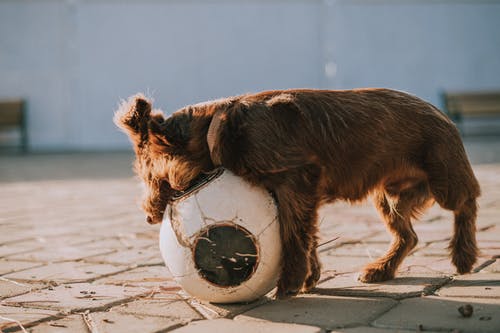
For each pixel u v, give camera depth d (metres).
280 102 1.75
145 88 8.12
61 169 5.93
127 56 8.09
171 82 8.12
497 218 2.91
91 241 2.72
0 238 2.81
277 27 8.06
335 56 8.07
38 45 8.07
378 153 1.90
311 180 1.78
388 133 1.91
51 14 8.04
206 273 1.74
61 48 8.08
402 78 8.10
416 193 2.06
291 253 1.77
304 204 1.77
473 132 8.38
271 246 1.75
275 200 1.77
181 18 8.05
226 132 1.74
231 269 1.74
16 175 5.54
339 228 2.83
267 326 1.66
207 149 1.78
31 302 1.91
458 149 1.98
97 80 8.12
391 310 1.75
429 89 8.12
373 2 8.01
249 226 1.73
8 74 8.09
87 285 2.07
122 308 1.84
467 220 2.03
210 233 1.73
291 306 1.80
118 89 8.12
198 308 1.81
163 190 1.81
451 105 7.79
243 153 1.73
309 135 1.80
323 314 1.73
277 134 1.75
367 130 1.88
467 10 8.02
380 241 2.56
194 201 1.74
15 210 3.59
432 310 1.74
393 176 1.96
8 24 8.05
